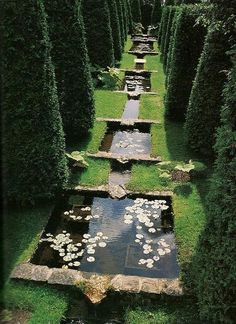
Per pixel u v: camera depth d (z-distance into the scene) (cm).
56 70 693
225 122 343
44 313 353
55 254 446
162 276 419
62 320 353
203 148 677
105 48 1156
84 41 710
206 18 556
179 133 788
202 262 359
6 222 443
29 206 521
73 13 677
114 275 395
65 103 709
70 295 377
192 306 365
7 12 457
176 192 566
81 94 714
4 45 461
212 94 641
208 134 662
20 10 460
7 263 393
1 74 458
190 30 796
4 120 469
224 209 328
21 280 384
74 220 512
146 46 1964
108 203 554
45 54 493
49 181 517
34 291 375
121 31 1711
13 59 469
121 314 363
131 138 799
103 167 637
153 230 496
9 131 480
